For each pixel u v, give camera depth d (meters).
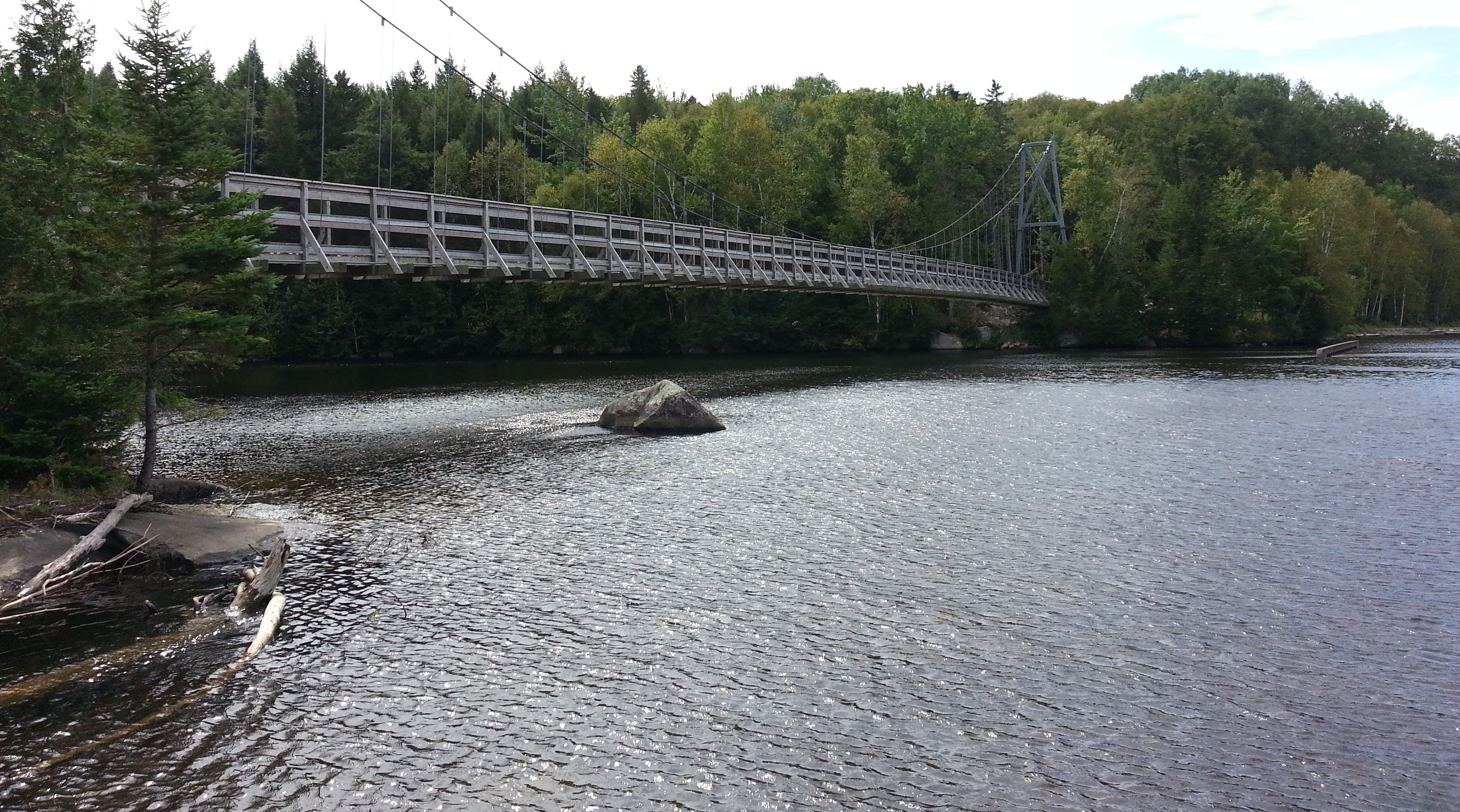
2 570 13.51
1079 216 85.81
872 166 74.12
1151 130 91.00
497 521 17.45
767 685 10.41
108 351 17.23
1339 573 14.28
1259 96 120.25
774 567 14.60
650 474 21.92
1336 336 79.94
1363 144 124.25
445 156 68.12
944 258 80.31
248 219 17.47
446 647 11.48
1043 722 9.60
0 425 17.00
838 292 53.75
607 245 35.75
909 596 13.27
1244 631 11.98
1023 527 16.95
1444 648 11.46
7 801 8.18
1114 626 12.14
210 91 57.12
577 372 52.94
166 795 8.29
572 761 8.83
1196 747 9.12
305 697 10.14
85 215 17.62
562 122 90.50
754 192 71.94
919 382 45.12
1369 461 22.91
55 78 20.59
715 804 8.12
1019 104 138.75
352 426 29.81
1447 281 100.88
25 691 10.20
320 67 71.94
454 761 8.85
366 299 66.62
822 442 26.34
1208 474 21.66
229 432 28.50
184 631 11.92
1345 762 8.87
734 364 58.97
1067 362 58.41
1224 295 72.25
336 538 16.28
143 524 15.34
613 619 12.39
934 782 8.48
